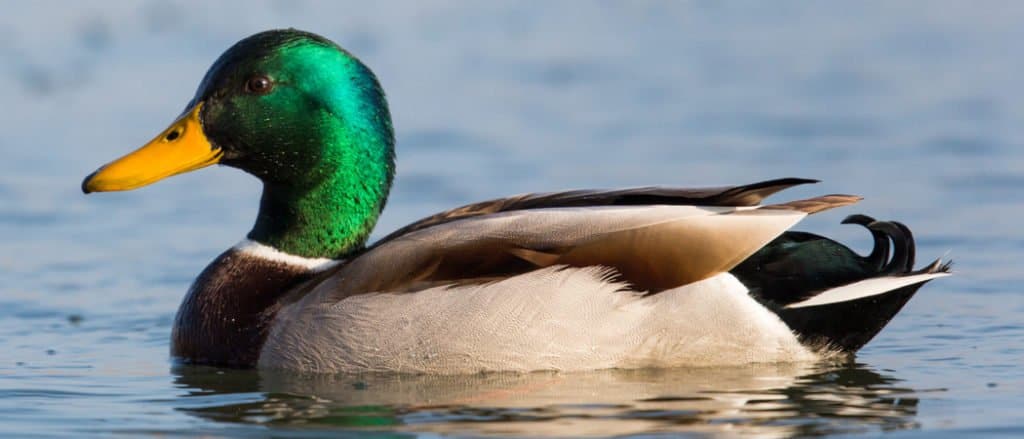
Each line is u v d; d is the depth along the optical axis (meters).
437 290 11.98
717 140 23.09
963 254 17.06
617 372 11.93
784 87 26.69
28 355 13.51
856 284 11.75
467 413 10.91
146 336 14.38
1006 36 29.77
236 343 12.73
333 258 13.23
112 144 22.83
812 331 11.99
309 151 13.08
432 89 26.83
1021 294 15.28
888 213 18.95
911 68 27.58
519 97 26.34
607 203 12.51
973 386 11.66
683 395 11.30
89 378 12.52
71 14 29.84
